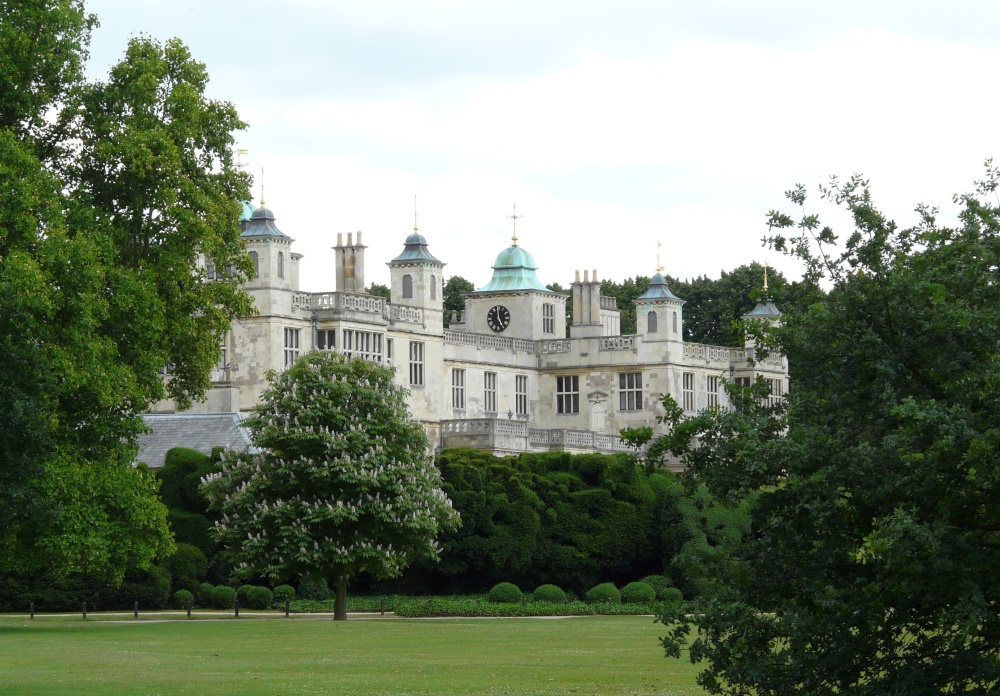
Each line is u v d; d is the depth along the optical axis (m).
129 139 69.62
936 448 29.97
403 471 82.12
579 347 144.12
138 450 70.38
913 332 33.34
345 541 80.75
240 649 57.38
